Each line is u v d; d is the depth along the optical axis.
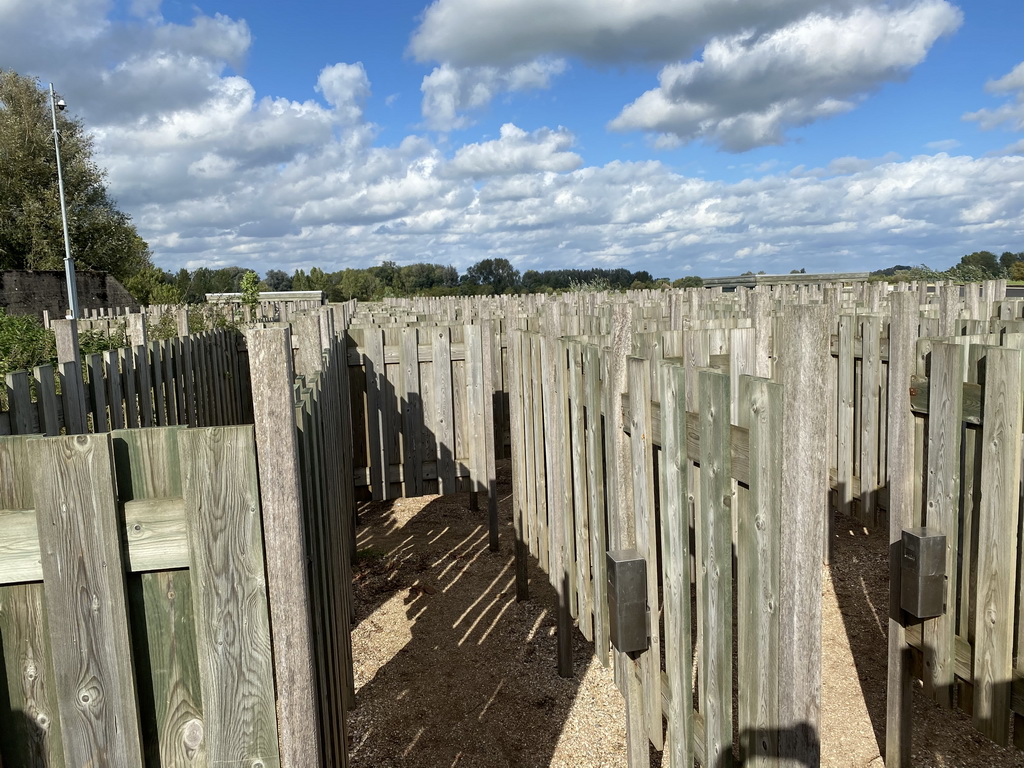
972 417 3.11
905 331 3.46
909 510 3.51
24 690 1.85
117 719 1.83
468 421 7.45
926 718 4.14
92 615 1.79
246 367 9.15
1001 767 3.67
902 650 3.59
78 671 1.80
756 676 2.31
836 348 5.77
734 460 2.35
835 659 4.74
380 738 4.09
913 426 3.48
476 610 5.76
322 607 2.82
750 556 2.29
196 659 1.88
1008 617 2.93
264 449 1.84
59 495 1.75
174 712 1.88
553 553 4.70
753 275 24.56
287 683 1.90
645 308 8.44
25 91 37.53
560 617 4.65
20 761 1.86
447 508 8.67
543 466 4.93
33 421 3.31
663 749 3.85
